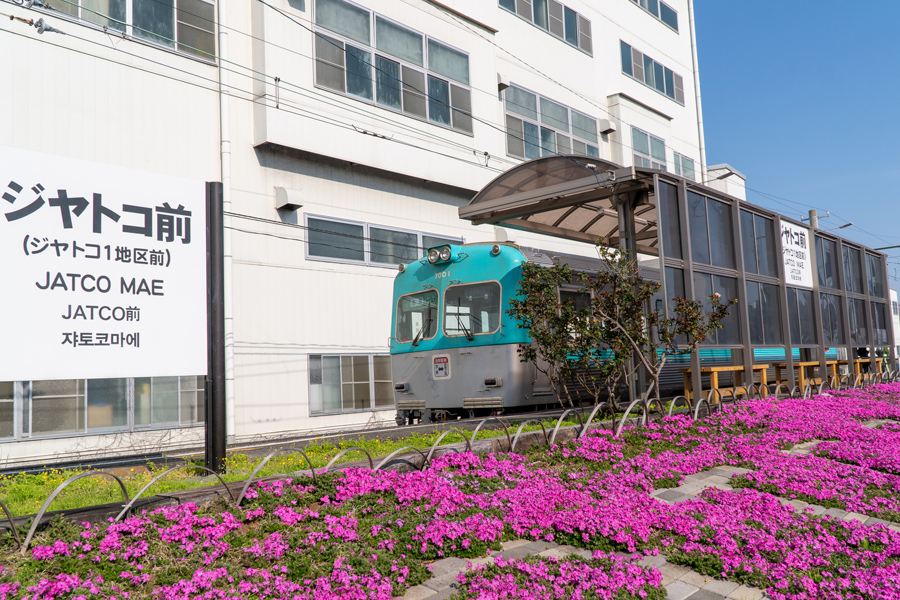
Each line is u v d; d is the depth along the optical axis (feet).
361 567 15.56
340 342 58.23
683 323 36.32
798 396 52.16
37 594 13.17
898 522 20.58
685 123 104.78
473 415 41.91
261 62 53.57
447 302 43.91
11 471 32.22
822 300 59.93
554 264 39.81
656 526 19.52
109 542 15.79
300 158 56.70
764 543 17.52
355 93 59.31
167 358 25.03
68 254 23.27
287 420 53.72
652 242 58.95
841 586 14.93
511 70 76.23
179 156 49.78
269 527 18.24
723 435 33.47
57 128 44.19
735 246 46.60
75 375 23.03
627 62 94.58
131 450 44.96
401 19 63.67
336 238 58.80
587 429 31.50
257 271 53.01
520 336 40.50
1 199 22.13
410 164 63.16
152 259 25.08
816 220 79.97
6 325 21.93
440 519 18.85
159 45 49.42
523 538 18.99
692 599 14.88
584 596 14.33
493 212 47.11
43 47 44.01
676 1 107.04
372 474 22.20
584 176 41.06
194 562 15.70
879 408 44.42
